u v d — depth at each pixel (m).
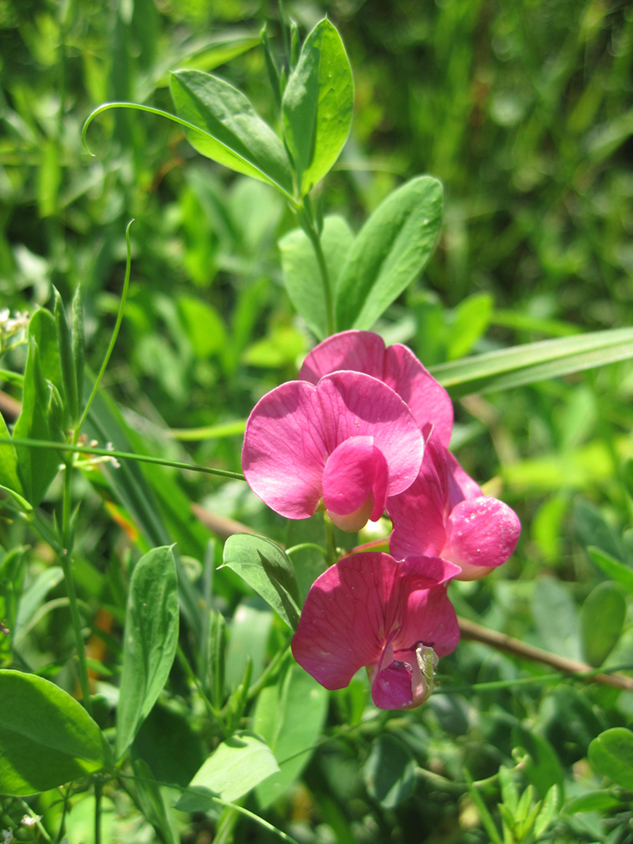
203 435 0.19
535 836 0.12
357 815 0.16
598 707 0.15
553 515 0.22
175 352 0.27
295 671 0.13
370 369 0.12
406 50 0.36
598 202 0.36
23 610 0.14
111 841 0.14
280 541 0.20
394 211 0.13
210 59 0.22
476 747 0.15
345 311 0.13
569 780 0.14
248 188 0.26
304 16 0.32
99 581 0.16
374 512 0.11
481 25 0.35
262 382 0.24
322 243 0.14
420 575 0.11
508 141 0.35
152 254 0.25
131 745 0.12
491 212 0.34
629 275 0.33
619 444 0.24
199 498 0.20
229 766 0.11
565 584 0.23
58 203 0.22
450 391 0.16
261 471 0.11
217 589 0.16
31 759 0.11
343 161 0.28
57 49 0.22
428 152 0.34
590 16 0.35
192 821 0.15
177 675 0.14
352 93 0.12
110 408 0.15
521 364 0.15
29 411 0.11
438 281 0.32
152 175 0.22
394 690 0.11
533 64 0.33
